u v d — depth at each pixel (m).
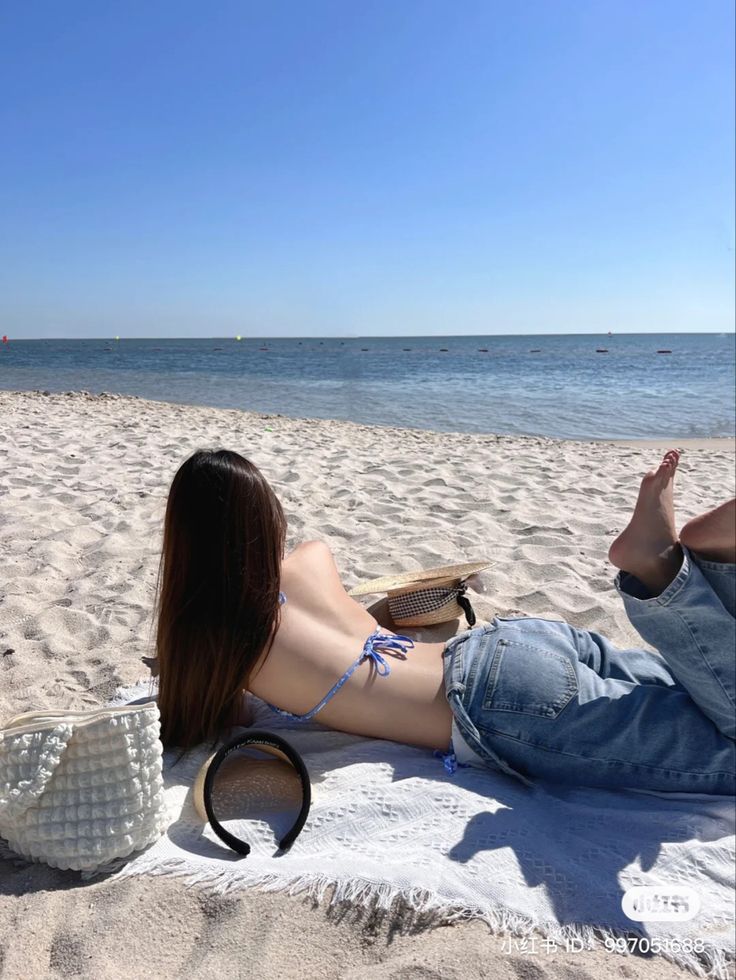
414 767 2.28
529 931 1.73
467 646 2.30
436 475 7.59
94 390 22.06
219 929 1.76
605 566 4.72
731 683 1.98
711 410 17.70
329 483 6.98
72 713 1.98
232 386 25.45
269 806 2.16
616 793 2.17
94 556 4.62
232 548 2.26
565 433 13.78
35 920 1.77
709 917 1.75
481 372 36.75
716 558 1.98
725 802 2.09
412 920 1.77
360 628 2.47
